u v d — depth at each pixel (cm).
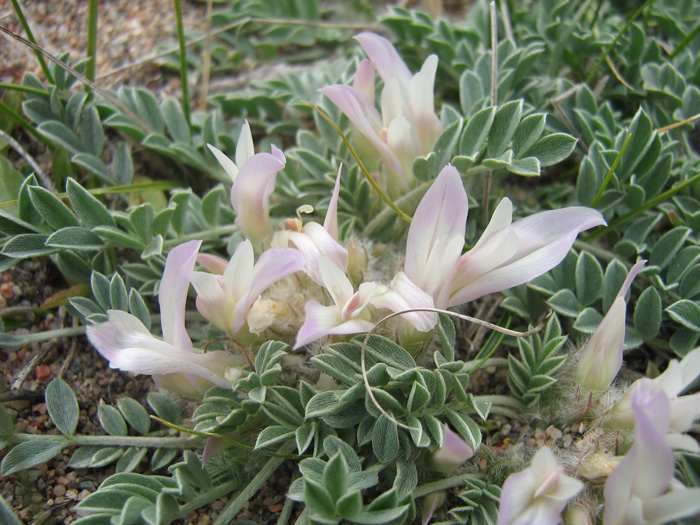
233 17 12
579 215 7
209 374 7
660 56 10
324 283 6
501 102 9
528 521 6
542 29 11
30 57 11
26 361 8
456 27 11
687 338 8
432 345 8
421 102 8
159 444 7
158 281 8
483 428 7
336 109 10
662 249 8
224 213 9
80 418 8
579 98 10
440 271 7
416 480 7
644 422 5
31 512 7
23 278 9
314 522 6
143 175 10
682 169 9
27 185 8
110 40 12
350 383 7
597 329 7
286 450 7
